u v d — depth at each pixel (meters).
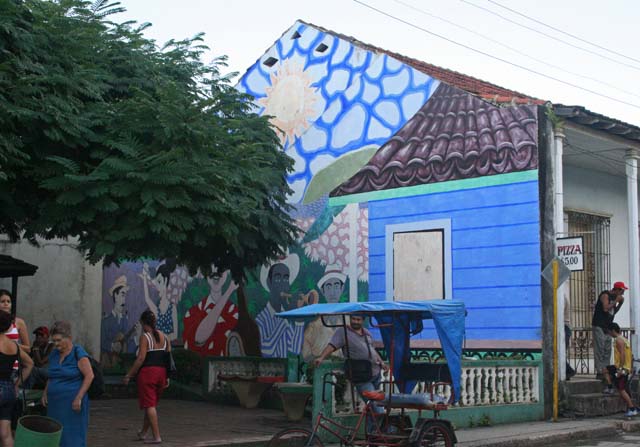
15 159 9.96
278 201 14.78
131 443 10.22
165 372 10.42
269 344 17.80
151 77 12.88
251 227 12.31
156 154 10.58
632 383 15.32
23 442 7.27
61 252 20.48
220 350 19.03
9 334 8.76
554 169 14.13
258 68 18.94
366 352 9.95
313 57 17.84
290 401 12.30
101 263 21.20
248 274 18.41
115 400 16.36
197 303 19.81
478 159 14.82
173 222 10.36
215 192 10.75
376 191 16.25
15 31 10.05
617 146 16.16
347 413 11.12
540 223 13.90
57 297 20.34
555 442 11.92
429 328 14.99
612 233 18.97
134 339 21.44
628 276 19.31
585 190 18.41
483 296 14.49
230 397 15.39
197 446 9.99
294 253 17.50
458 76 18.42
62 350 8.20
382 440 9.16
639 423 13.55
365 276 16.20
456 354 9.92
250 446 10.38
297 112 17.94
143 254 10.84
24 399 8.51
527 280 13.98
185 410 14.41
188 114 10.78
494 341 14.28
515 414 13.21
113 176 10.42
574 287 17.56
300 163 17.67
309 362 14.89
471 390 12.77
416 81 15.95
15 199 11.05
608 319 15.12
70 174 10.25
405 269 15.61
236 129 14.00
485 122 14.80
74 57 11.34
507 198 14.35
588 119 14.41
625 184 19.59
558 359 14.02
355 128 16.83
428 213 15.40
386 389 10.92
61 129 10.50
